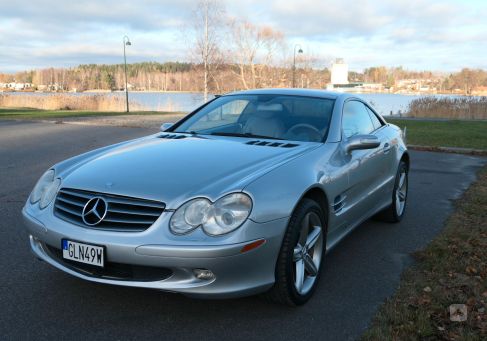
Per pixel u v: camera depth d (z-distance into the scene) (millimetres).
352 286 3584
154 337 2803
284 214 2910
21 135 13250
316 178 3277
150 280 2783
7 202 5711
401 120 22672
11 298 3240
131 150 3615
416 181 7891
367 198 4352
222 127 4293
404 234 4938
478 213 5719
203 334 2850
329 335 2865
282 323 2996
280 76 42094
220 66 34875
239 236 2697
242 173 3018
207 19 32250
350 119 4461
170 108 33031
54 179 3311
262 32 39125
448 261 4051
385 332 2854
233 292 2758
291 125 4074
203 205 2730
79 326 2904
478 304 3240
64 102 31344
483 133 15898
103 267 2742
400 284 3617
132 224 2766
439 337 2809
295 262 3160
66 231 2859
